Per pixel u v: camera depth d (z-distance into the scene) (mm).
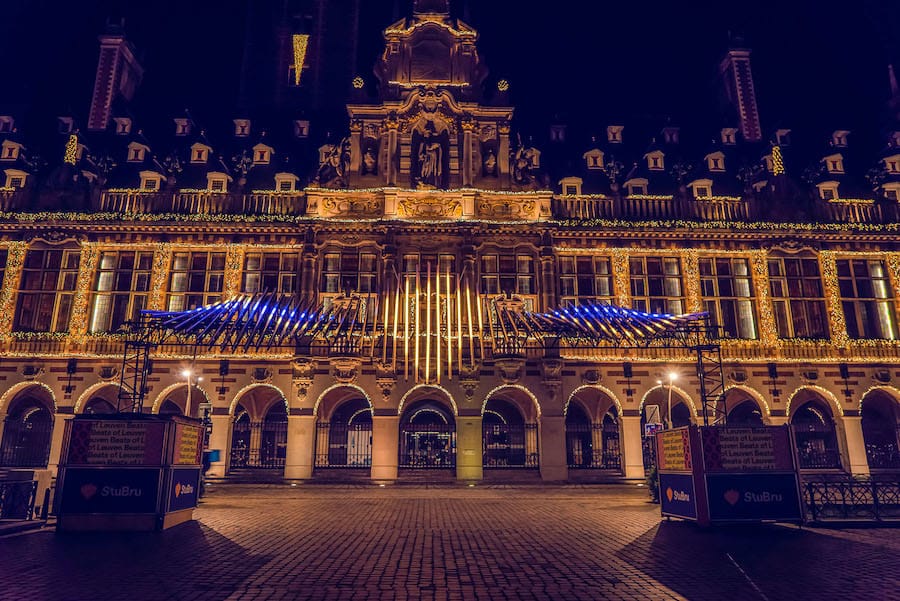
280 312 25469
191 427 15312
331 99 46219
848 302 31328
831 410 30078
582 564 10164
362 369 28594
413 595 8195
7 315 29109
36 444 30547
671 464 15328
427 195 30781
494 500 21375
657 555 10945
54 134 36781
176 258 30344
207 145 34594
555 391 28688
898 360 30109
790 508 14016
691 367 29609
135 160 34781
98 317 29469
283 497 22125
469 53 33344
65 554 10930
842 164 35625
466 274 29750
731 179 35406
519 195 31141
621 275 30781
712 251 31234
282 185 32969
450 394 28578
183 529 13859
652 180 34812
